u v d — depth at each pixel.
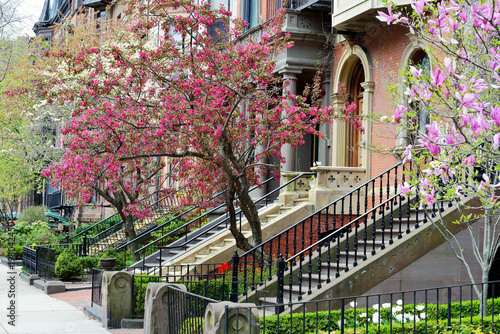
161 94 13.19
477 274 10.27
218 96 12.27
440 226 10.13
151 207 19.77
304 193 15.55
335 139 17.48
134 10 13.63
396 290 9.80
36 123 24.58
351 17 15.16
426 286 9.97
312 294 9.38
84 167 13.38
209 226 16.91
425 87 7.15
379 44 15.77
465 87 6.19
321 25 17.69
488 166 8.01
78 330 9.81
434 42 7.25
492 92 7.86
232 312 6.05
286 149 18.25
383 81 15.47
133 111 13.07
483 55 7.30
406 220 11.09
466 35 8.11
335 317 8.18
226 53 13.05
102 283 10.52
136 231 20.50
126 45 20.59
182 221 19.31
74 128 13.43
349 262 10.53
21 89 17.88
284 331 7.97
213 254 14.09
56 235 27.42
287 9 17.31
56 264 15.96
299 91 19.77
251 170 13.38
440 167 6.70
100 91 13.31
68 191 14.84
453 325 7.28
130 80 13.39
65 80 18.47
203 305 6.63
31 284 17.09
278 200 16.55
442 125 8.64
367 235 11.10
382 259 9.76
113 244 20.52
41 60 21.67
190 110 11.84
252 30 19.05
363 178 14.66
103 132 13.80
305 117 13.27
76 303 13.07
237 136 13.17
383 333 7.30
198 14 12.86
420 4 6.68
